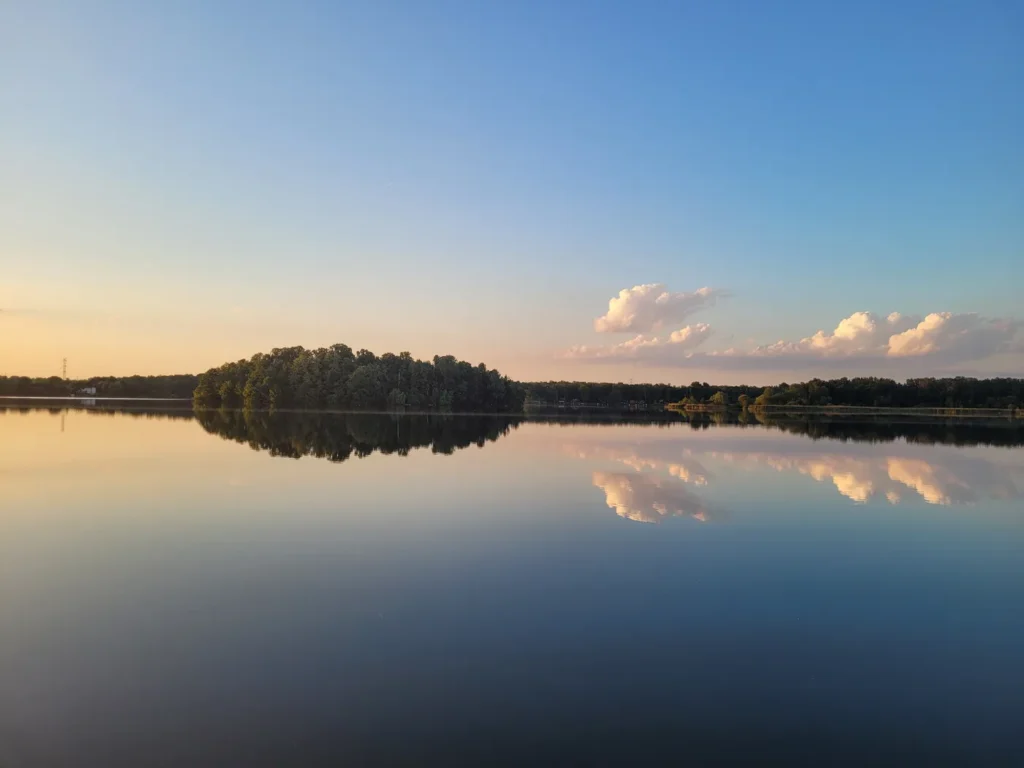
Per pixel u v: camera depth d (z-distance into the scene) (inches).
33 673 394.6
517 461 1366.9
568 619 485.1
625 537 727.1
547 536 725.9
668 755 321.1
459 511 848.9
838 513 875.4
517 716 350.9
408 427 2485.2
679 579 585.0
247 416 3164.4
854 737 340.5
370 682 385.7
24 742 326.6
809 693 383.6
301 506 868.0
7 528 740.0
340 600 517.3
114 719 346.3
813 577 599.8
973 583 589.3
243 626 464.4
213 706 358.3
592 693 377.4
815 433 2368.4
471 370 4837.6
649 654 428.8
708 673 404.8
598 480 1115.9
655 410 5748.0
